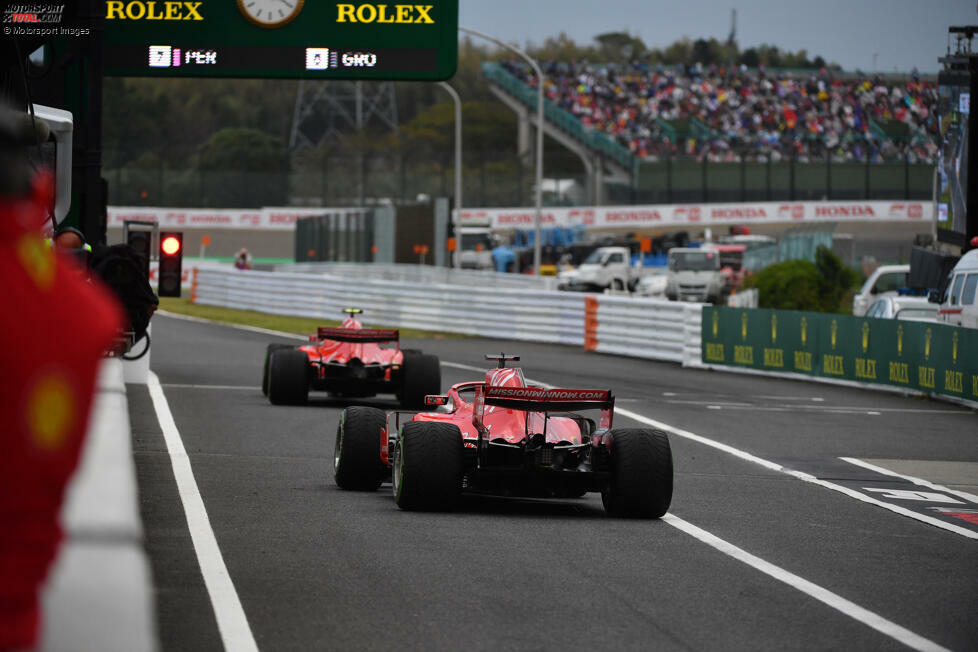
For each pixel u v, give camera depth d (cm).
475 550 3241
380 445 4138
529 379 8825
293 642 2273
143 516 3569
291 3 7769
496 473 3734
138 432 5528
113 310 811
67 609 883
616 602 2700
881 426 6788
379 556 3120
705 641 2386
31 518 740
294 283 16250
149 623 924
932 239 10294
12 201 759
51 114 4675
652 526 3725
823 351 9269
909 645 2414
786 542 3541
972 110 9162
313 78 7806
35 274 756
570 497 3959
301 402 6825
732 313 10131
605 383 8731
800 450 5769
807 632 2486
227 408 6556
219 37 7750
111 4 7706
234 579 2795
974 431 6681
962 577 3131
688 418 6862
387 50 7819
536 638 2369
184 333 12644
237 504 3828
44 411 732
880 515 4134
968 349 7738
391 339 6788
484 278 17925
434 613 2542
